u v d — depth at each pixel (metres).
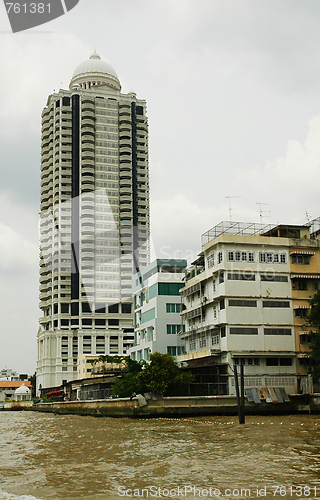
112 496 16.77
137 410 51.66
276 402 52.44
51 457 25.67
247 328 59.66
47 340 146.12
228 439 30.47
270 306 61.00
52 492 17.44
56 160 153.00
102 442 31.39
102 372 97.81
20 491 17.66
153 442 30.17
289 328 60.75
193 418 49.12
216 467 21.20
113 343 142.38
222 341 59.94
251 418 47.44
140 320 89.88
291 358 60.16
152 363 56.41
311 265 63.81
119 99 162.00
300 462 21.89
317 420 43.53
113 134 156.25
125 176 152.50
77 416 71.38
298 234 65.81
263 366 59.12
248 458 23.16
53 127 158.12
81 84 166.00
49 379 142.38
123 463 22.73
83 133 153.38
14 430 47.59
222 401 52.09
